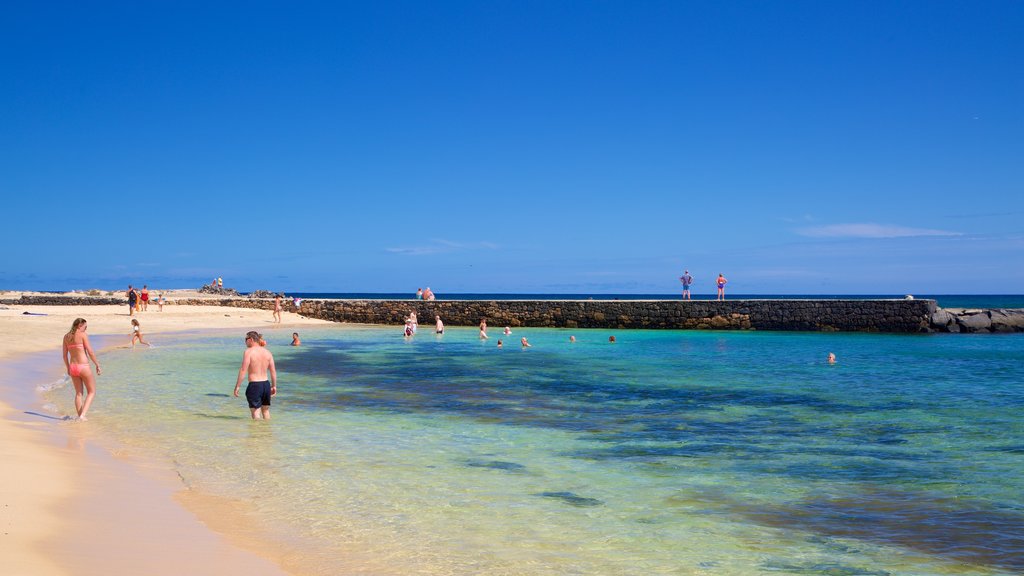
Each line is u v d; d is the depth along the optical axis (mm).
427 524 7754
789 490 9406
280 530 7367
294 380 20938
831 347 33125
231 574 5980
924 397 17859
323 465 10367
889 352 30594
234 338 36938
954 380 21172
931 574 6590
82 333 13344
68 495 7910
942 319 42500
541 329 48219
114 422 13375
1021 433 13352
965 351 31031
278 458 10750
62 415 13930
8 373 19250
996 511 8555
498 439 12586
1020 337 39219
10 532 6359
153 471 9641
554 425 13992
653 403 16891
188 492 8664
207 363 24516
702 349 32312
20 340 28672
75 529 6734
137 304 52312
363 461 10695
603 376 22125
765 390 19078
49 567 5605
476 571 6398
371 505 8398
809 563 6820
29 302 67500
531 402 16922
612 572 6492
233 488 8953
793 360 27281
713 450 11828
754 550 7152
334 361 26594
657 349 32406
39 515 6992
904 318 42562
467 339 38844
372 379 21234
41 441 10977
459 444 12109
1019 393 18500
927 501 8945
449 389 19125
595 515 8242
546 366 25031
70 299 66938
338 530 7441
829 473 10328
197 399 16438
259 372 14102
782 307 44656
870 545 7348
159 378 20297
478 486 9406
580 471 10328
